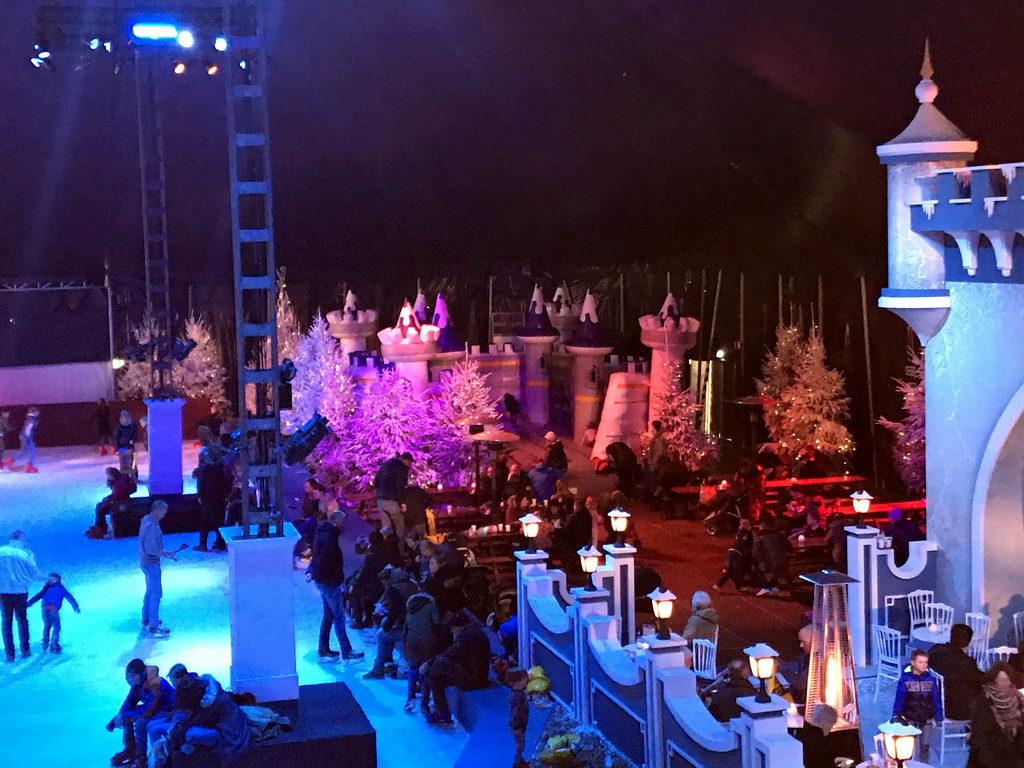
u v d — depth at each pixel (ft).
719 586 64.44
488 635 50.39
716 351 121.49
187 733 33.47
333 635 51.85
